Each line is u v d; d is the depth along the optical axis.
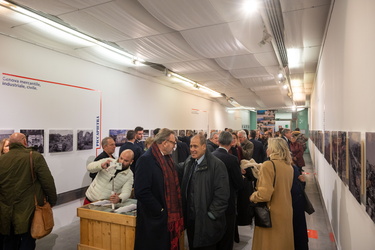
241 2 2.82
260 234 2.35
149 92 6.58
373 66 1.40
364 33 1.60
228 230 2.65
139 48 4.38
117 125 5.37
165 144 2.29
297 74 7.50
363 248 1.66
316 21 3.70
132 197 3.44
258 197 2.29
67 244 3.42
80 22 3.26
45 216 2.63
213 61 5.54
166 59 5.11
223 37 3.82
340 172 2.43
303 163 6.24
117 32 3.65
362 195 1.56
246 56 4.88
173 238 2.19
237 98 11.37
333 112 3.13
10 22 3.21
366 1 1.55
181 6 2.84
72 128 4.27
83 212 2.66
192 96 9.44
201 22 3.28
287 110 19.31
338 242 2.89
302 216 2.46
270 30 3.94
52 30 3.49
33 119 3.64
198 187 2.25
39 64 3.75
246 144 5.07
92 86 4.72
